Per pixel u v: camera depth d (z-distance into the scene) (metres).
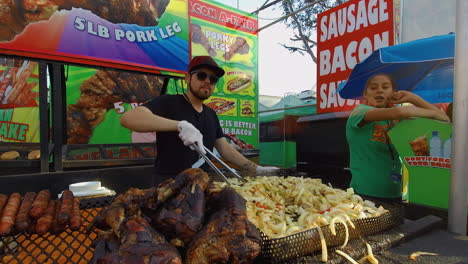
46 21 4.02
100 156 4.62
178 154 2.48
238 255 1.07
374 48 3.88
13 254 1.36
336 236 1.41
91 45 4.46
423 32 3.65
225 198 1.29
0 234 1.35
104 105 6.18
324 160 3.91
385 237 1.64
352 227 1.50
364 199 2.11
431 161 2.85
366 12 3.96
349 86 3.64
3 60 5.23
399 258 1.47
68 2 4.21
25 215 1.54
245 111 8.15
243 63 8.00
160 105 2.45
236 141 7.93
